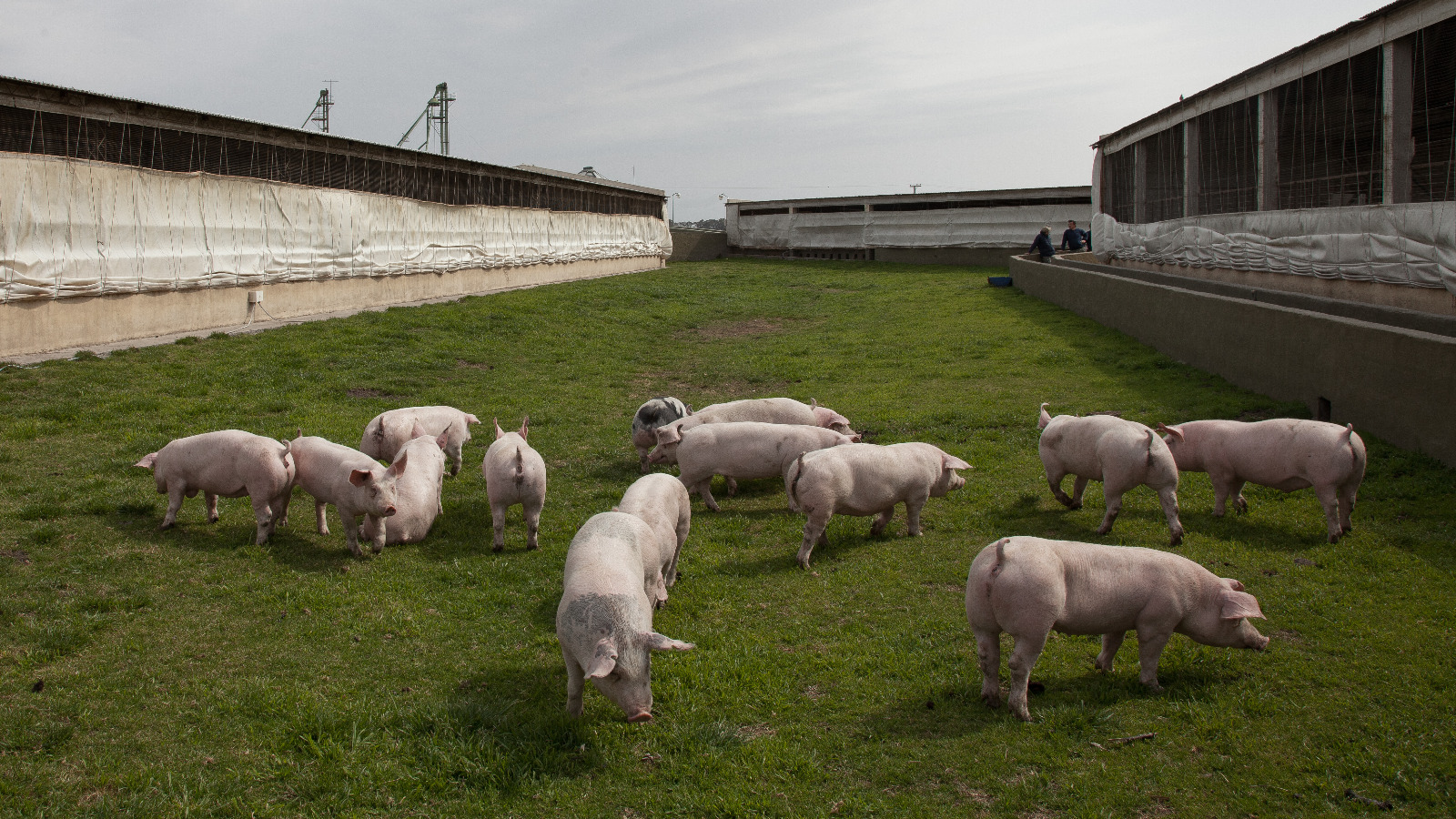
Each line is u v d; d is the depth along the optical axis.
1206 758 4.47
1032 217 37.19
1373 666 5.27
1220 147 19.50
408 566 7.14
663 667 5.51
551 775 4.46
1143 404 11.67
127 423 10.16
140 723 4.80
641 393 13.98
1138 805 4.14
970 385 13.59
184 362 13.05
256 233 16.69
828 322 21.89
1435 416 8.73
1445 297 11.54
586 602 4.81
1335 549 7.07
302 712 4.91
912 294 26.62
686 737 4.74
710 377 15.26
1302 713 4.83
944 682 5.27
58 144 13.16
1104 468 7.56
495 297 22.52
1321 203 15.22
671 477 6.97
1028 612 4.80
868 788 4.33
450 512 8.52
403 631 5.98
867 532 7.99
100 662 5.45
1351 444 7.12
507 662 5.61
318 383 12.74
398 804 4.23
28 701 4.95
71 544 7.15
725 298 26.34
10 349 12.40
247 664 5.49
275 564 7.05
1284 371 11.34
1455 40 12.17
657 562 5.92
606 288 26.28
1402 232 12.29
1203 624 5.18
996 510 8.35
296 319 17.50
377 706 5.00
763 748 4.64
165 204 14.65
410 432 9.10
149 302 14.52
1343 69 14.27
